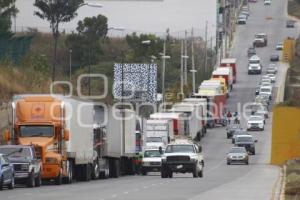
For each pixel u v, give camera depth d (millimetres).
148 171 168750
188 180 126000
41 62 198875
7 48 181625
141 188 102438
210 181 121375
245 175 142125
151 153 171125
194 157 138875
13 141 117250
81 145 125750
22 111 118250
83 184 117125
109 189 100625
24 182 108875
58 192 94562
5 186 103062
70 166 121188
